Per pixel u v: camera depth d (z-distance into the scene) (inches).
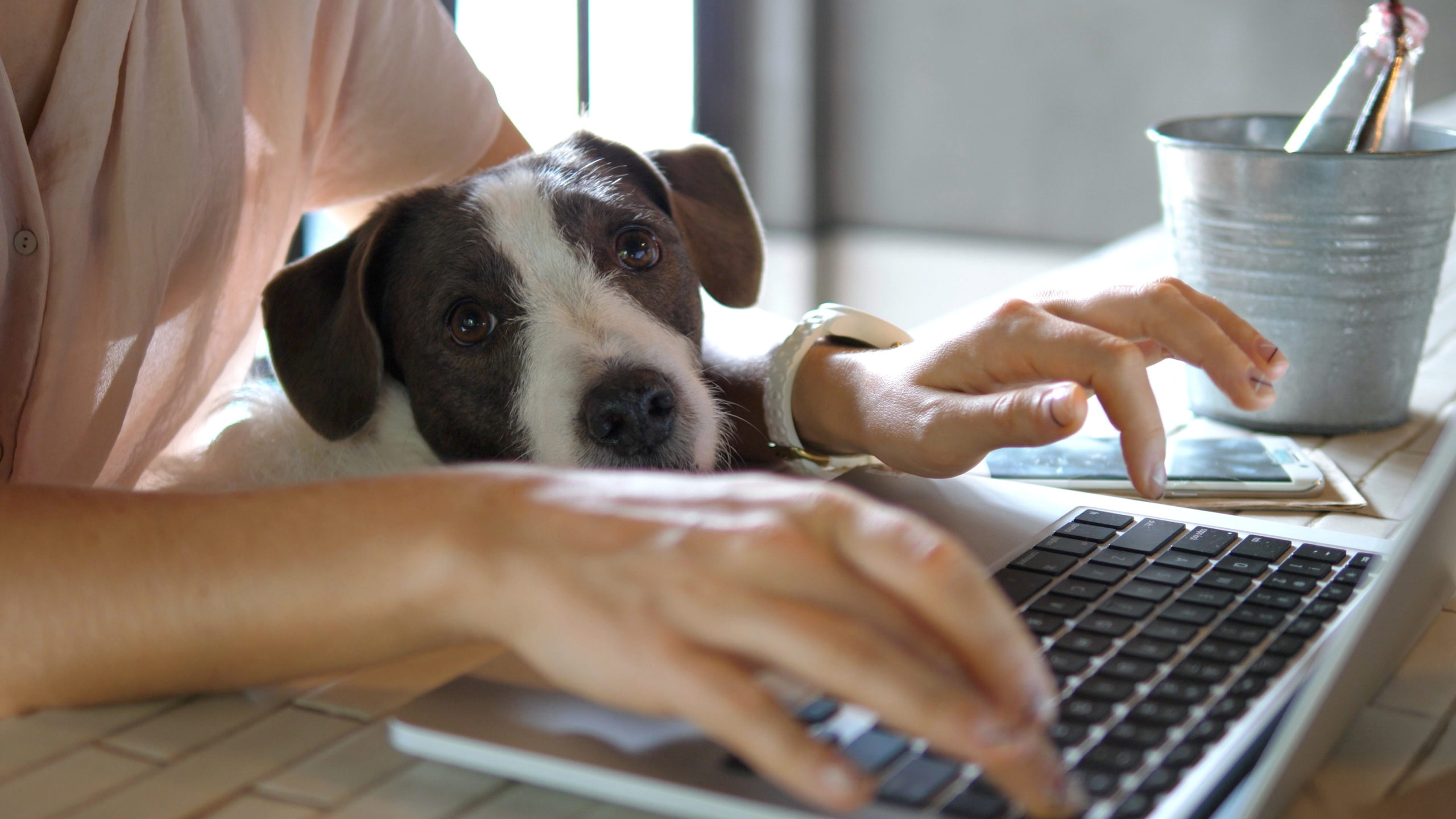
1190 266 34.4
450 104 37.7
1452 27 152.2
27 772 16.1
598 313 29.2
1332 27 159.9
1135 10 170.1
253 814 15.1
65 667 17.0
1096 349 22.9
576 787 15.0
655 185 34.1
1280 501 28.2
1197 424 35.0
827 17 187.3
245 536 16.6
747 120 190.5
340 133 37.3
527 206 30.3
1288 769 13.9
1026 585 20.2
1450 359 40.5
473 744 15.6
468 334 29.5
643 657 13.3
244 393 32.8
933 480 26.7
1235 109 167.6
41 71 27.6
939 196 188.5
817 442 29.7
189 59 29.5
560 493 15.2
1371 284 31.8
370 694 18.4
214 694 18.2
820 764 12.4
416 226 30.6
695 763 14.9
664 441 27.8
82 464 29.5
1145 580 20.4
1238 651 17.7
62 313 27.2
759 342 32.5
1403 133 33.9
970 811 13.7
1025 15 176.4
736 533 13.5
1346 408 33.1
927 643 13.1
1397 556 14.4
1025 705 12.5
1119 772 14.6
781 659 12.9
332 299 30.5
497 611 14.6
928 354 26.5
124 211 28.2
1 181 25.6
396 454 30.9
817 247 193.2
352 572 15.7
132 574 16.7
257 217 33.5
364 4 35.1
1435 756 16.4
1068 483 29.1
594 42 126.9
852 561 13.4
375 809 15.2
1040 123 179.6
